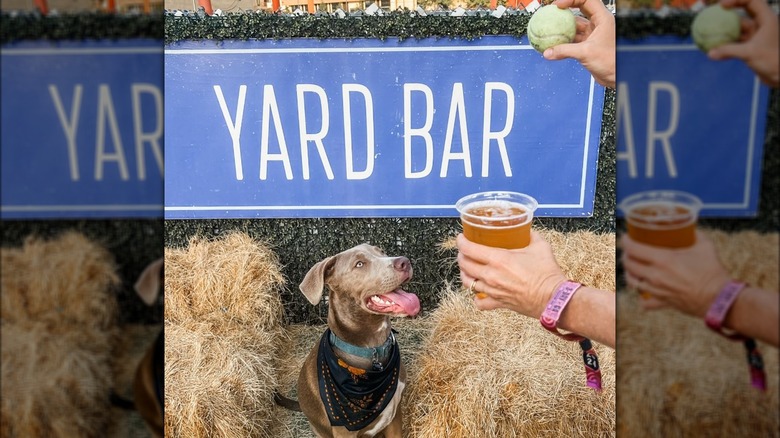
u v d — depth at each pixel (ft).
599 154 9.43
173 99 9.27
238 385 9.03
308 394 9.20
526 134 9.37
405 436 9.32
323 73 9.24
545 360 9.23
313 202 9.64
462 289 9.89
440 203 9.59
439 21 9.07
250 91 9.29
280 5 10.53
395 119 9.37
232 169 9.52
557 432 8.87
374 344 8.83
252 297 9.61
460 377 9.22
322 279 9.00
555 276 8.00
